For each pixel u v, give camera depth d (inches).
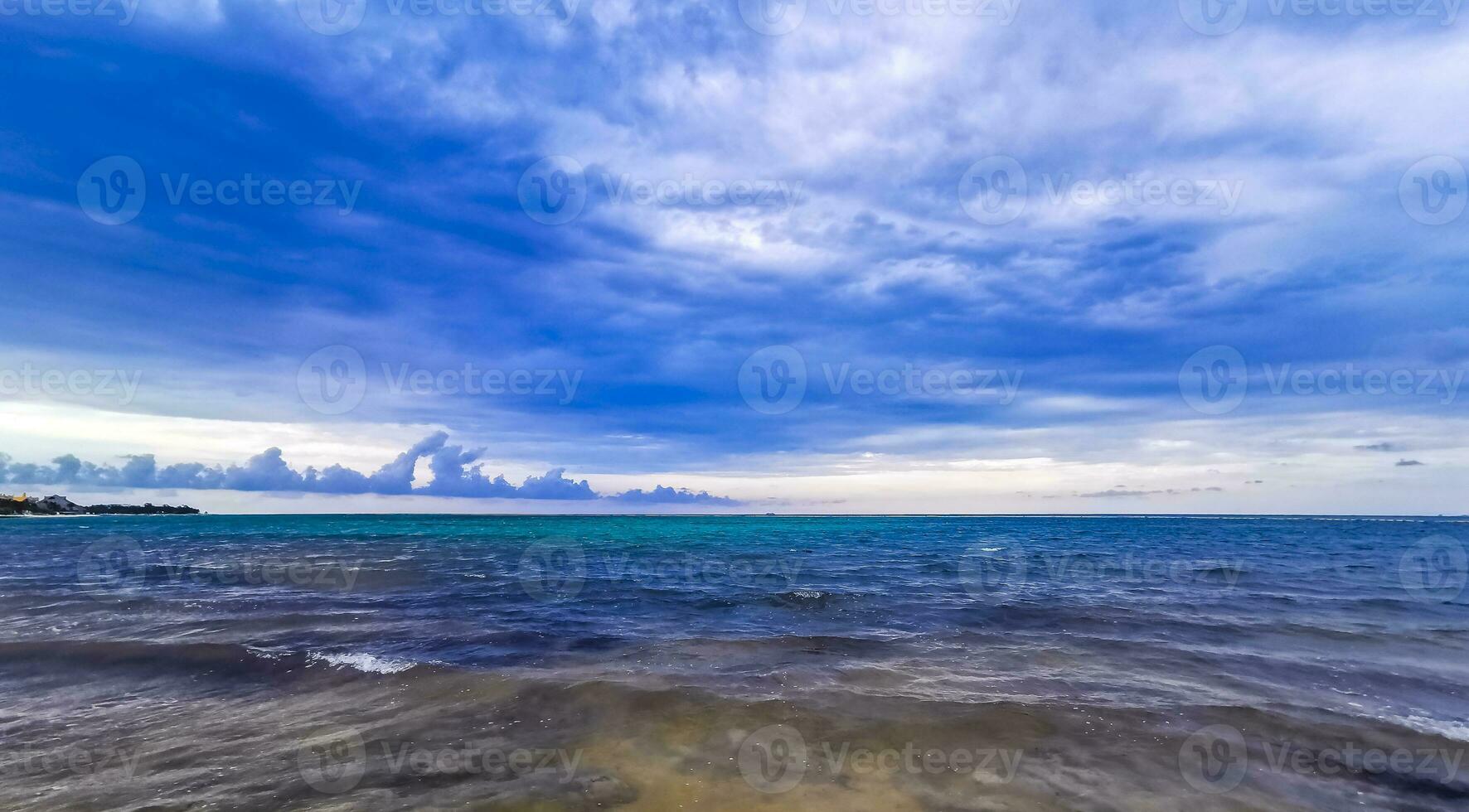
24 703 301.3
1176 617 522.6
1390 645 424.8
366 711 289.0
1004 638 445.4
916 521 4392.2
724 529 2598.4
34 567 884.6
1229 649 414.6
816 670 357.7
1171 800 208.8
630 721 275.6
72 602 581.6
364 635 439.2
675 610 562.6
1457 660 386.6
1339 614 541.6
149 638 420.2
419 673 345.7
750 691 317.1
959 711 289.4
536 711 287.7
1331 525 3265.3
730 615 539.2
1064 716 284.0
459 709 290.5
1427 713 292.2
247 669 354.9
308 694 314.7
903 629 478.3
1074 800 207.9
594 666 363.3
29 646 390.6
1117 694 317.4
